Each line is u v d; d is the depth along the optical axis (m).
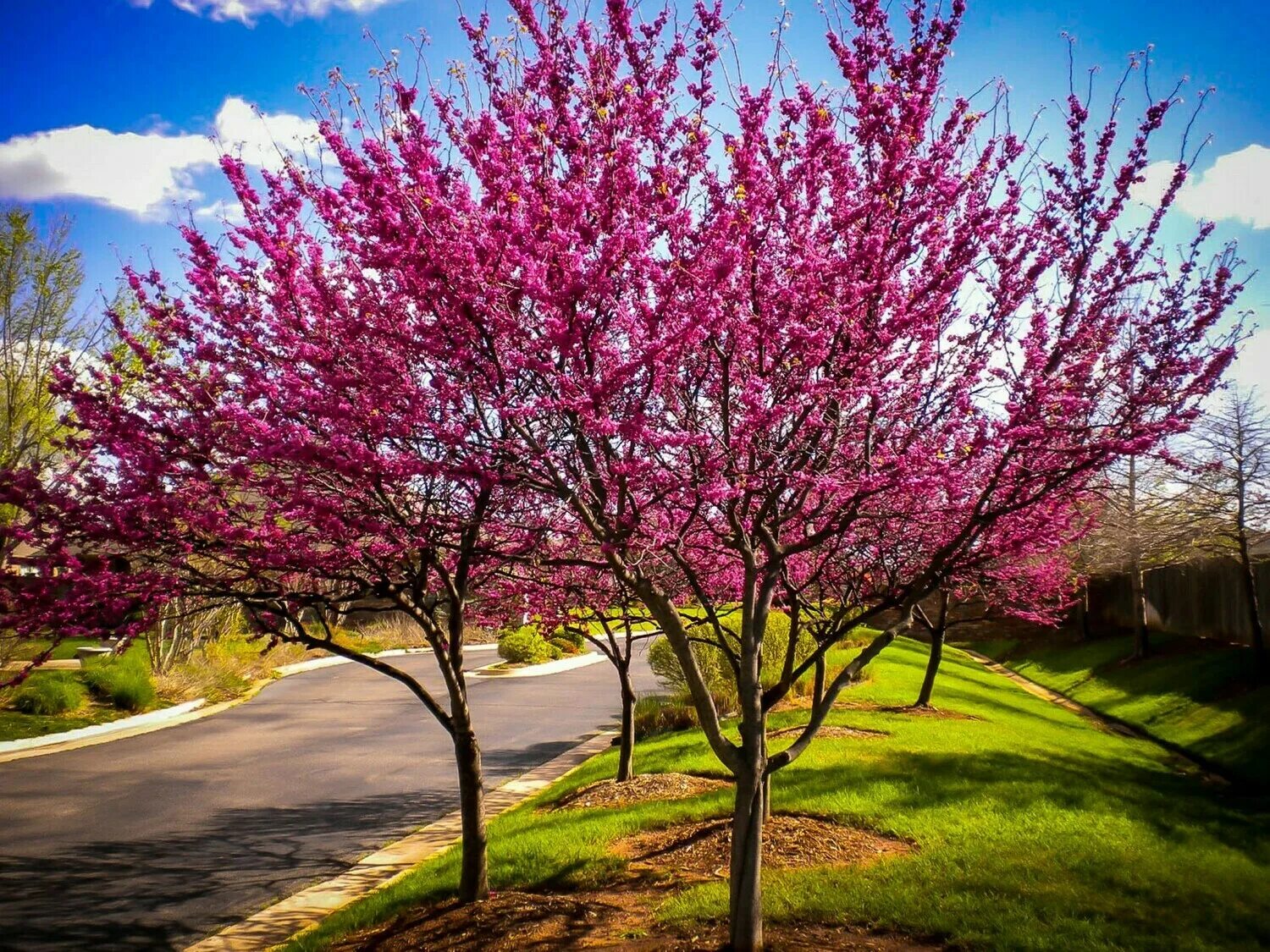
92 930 7.04
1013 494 4.98
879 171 5.02
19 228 17.09
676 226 4.74
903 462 4.71
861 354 4.68
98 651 28.20
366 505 5.16
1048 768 11.03
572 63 5.01
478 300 4.25
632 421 4.09
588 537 5.75
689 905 6.09
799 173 4.80
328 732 17.81
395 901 6.98
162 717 19.59
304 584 6.14
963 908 5.89
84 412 4.93
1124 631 31.92
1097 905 6.02
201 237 5.36
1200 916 5.97
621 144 4.49
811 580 5.86
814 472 5.14
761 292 4.62
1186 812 9.53
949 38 4.80
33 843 9.74
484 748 15.91
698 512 5.31
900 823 8.00
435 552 5.67
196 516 4.63
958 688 20.80
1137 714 21.75
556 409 4.44
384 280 5.12
